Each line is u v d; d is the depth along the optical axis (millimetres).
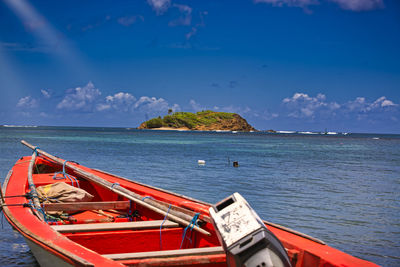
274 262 2553
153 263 3154
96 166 20266
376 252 6652
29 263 5555
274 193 12641
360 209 10297
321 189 13953
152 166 20969
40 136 70375
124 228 4273
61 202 5629
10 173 6785
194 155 31547
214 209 2963
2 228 7418
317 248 3256
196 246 4555
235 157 30578
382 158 34500
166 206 5129
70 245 3043
